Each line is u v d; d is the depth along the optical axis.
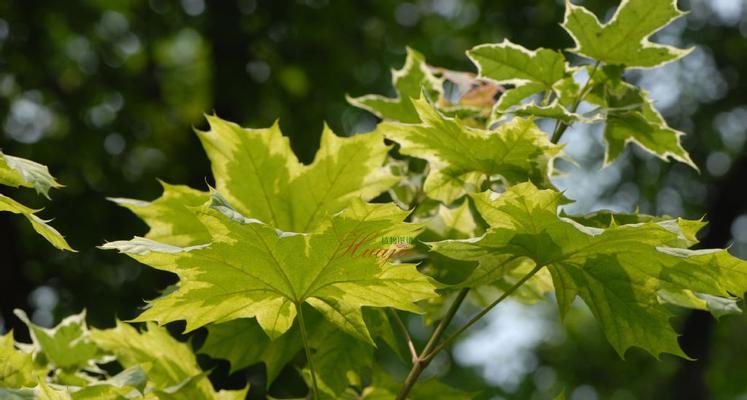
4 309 8.48
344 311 2.27
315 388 2.25
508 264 2.26
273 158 2.76
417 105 2.37
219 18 9.59
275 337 2.34
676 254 2.03
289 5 9.84
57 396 2.00
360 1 10.52
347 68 10.59
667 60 2.59
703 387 10.73
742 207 11.05
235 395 2.75
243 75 9.47
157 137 10.55
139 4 10.38
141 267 9.07
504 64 2.67
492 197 2.04
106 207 9.48
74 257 9.16
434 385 2.86
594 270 2.22
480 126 3.04
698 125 11.74
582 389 14.18
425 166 3.20
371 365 2.77
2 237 8.45
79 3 10.09
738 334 13.31
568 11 2.59
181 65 11.52
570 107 2.69
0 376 2.14
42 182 1.86
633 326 2.29
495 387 14.40
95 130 9.97
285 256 2.02
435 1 11.94
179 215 2.79
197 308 2.16
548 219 2.07
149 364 2.84
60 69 10.42
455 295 3.03
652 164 11.64
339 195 2.82
